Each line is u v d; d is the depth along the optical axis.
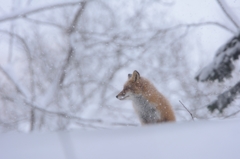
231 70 10.12
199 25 16.53
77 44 17.69
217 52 10.26
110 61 19.78
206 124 3.80
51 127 13.13
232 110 12.23
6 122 14.42
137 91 10.62
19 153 2.58
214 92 14.77
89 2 17.94
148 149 2.69
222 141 2.87
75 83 18.09
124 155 2.53
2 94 13.40
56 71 17.89
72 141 2.92
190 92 16.55
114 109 16.14
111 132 3.53
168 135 3.21
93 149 2.70
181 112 15.09
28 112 14.82
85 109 14.53
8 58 16.64
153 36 19.36
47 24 16.81
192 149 2.66
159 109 10.20
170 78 19.19
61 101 15.53
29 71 18.34
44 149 2.71
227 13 13.38
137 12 20.25
